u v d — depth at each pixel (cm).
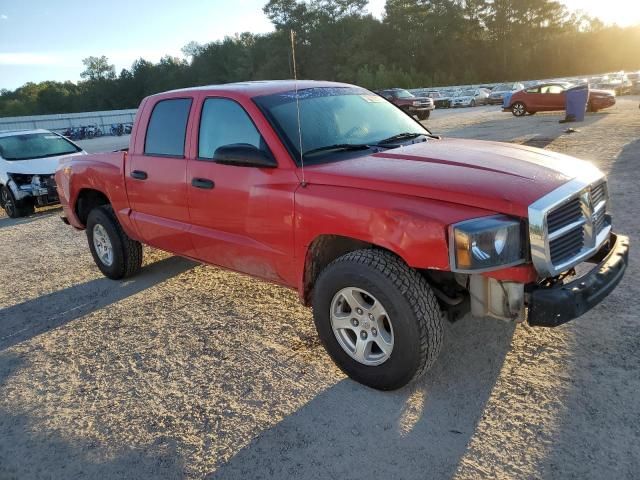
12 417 351
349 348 355
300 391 351
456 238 289
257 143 398
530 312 298
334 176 349
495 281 304
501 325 412
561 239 312
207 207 436
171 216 482
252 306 495
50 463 304
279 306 489
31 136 1207
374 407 329
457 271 291
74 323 491
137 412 344
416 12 8662
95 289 580
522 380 341
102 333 464
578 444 281
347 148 398
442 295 340
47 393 376
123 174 527
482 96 4134
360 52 7769
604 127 1611
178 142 468
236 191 406
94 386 379
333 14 7694
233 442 307
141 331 461
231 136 420
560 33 9156
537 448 281
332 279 342
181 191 459
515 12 8662
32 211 1102
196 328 457
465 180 318
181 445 309
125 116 5141
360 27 7681
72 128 4509
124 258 576
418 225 300
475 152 380
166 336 447
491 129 1912
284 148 381
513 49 8681
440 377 353
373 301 338
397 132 448
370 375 342
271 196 379
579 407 309
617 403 309
